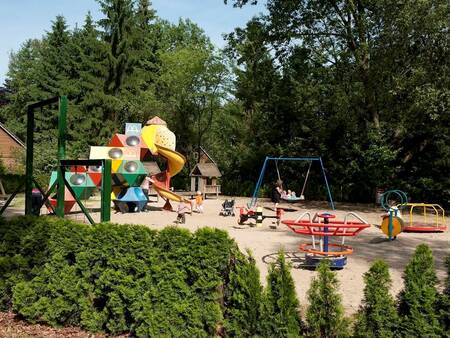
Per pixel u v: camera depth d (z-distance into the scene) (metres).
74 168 18.50
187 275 4.96
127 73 40.56
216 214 18.44
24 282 5.67
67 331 5.32
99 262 5.35
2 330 5.33
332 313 4.44
